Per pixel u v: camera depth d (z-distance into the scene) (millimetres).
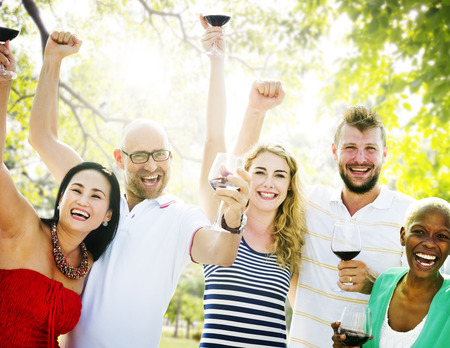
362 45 5730
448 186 5430
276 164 3105
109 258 2799
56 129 3174
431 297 2373
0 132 2385
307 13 7078
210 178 2320
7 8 7691
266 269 2998
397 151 5730
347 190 3141
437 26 4652
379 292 2566
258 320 2816
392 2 5031
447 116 4867
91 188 2658
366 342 2473
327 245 3107
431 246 2334
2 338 2434
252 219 3146
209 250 2609
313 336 3041
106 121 8234
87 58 8750
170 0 8367
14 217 2486
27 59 8109
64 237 2656
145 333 2713
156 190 2955
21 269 2482
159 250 2807
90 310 2717
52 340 2516
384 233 3023
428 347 2246
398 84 5328
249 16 8453
